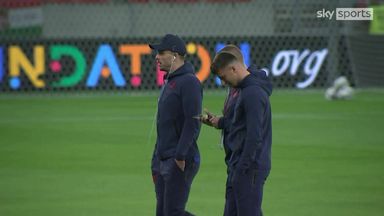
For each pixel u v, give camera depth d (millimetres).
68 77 62000
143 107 56125
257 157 20109
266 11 66375
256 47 63594
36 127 46750
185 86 22125
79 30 65938
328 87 65000
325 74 65062
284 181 32156
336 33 64875
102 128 46500
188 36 62688
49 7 65688
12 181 32188
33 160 36688
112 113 53031
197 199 29312
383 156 37844
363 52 65625
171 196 22344
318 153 38656
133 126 47406
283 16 65688
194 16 66562
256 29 66562
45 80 61719
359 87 65625
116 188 31031
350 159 37062
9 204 28297
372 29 65375
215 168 35062
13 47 61250
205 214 27203
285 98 61125
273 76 64125
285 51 64125
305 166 35344
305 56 64562
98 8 66125
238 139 20406
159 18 66562
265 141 20344
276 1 66500
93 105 57188
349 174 33594
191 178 22547
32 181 32219
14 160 36688
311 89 64938
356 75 65625
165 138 22438
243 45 63375
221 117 21266
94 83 62156
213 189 31000
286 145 40844
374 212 27203
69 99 60500
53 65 61719
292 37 64250
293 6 65312
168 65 22406
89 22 66062
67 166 35344
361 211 27344
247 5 66500
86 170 34531
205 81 62906
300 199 29125
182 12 66562
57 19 65750
